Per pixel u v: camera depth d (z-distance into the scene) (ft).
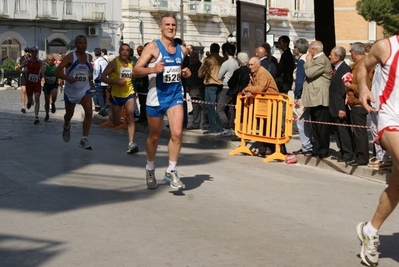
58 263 19.39
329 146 41.16
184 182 32.12
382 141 18.67
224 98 48.01
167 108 28.27
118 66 42.27
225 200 28.17
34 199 27.63
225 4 190.19
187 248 20.98
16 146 43.62
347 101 35.47
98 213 25.36
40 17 165.99
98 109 69.87
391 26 145.79
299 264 19.70
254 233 22.95
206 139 48.19
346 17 194.90
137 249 20.80
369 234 19.62
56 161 37.45
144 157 40.09
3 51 164.96
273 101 40.50
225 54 48.29
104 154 40.81
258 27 59.62
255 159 41.14
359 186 32.83
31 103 64.44
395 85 18.39
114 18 178.19
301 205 27.71
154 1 180.45
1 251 20.51
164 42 27.86
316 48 37.27
